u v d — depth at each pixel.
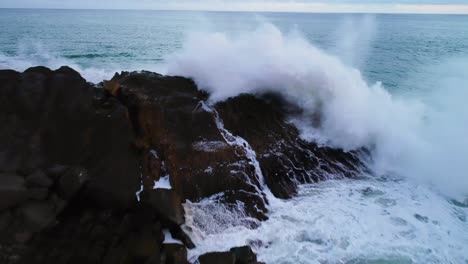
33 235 4.40
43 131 5.74
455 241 5.50
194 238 5.17
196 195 5.88
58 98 6.14
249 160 6.57
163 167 6.06
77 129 5.96
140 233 4.68
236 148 6.57
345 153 7.61
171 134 6.37
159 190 5.23
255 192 6.20
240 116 7.34
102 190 5.26
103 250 4.34
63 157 5.64
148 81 7.57
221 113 7.21
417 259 5.09
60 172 5.19
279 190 6.54
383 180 7.25
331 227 5.70
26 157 5.37
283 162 6.96
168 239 4.98
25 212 4.52
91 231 4.61
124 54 21.22
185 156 6.12
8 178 4.74
